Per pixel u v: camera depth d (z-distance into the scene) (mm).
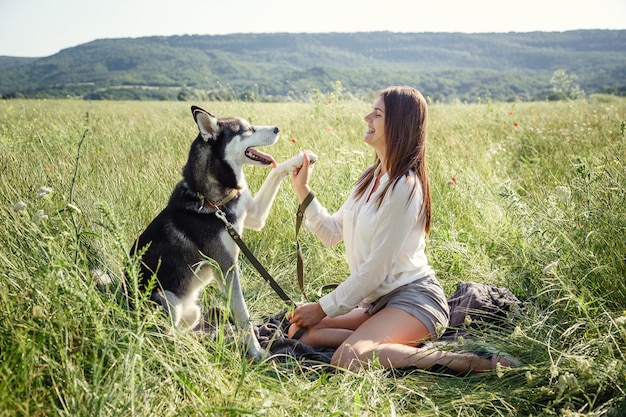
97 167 5543
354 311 3508
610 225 3553
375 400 2613
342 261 4715
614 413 2346
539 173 6367
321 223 3688
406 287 3219
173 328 2689
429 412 2602
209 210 3592
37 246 2941
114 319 2660
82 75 151750
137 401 2273
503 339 3059
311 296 4258
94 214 3980
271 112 10320
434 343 3127
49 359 2297
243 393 2541
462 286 3795
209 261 3125
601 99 17141
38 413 2115
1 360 2422
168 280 3549
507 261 4348
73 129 7371
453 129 9422
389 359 2955
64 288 2428
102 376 2379
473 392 2727
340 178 5480
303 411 2486
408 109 3098
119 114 11117
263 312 4066
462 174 6012
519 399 2627
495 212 5047
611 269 3396
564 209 4195
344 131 7992
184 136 7848
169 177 5504
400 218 3053
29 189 4160
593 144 7500
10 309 2549
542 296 3516
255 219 3953
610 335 2723
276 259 4820
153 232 3633
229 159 3645
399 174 3088
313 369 3123
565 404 2461
